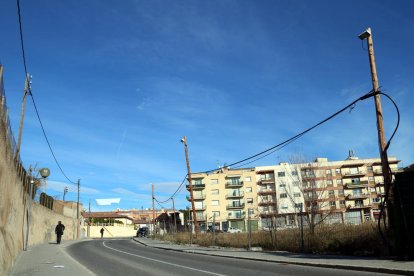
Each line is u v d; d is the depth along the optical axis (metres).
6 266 13.77
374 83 16.77
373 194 110.12
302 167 44.97
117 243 38.59
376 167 111.88
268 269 14.29
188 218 112.88
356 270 12.96
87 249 27.59
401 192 14.95
